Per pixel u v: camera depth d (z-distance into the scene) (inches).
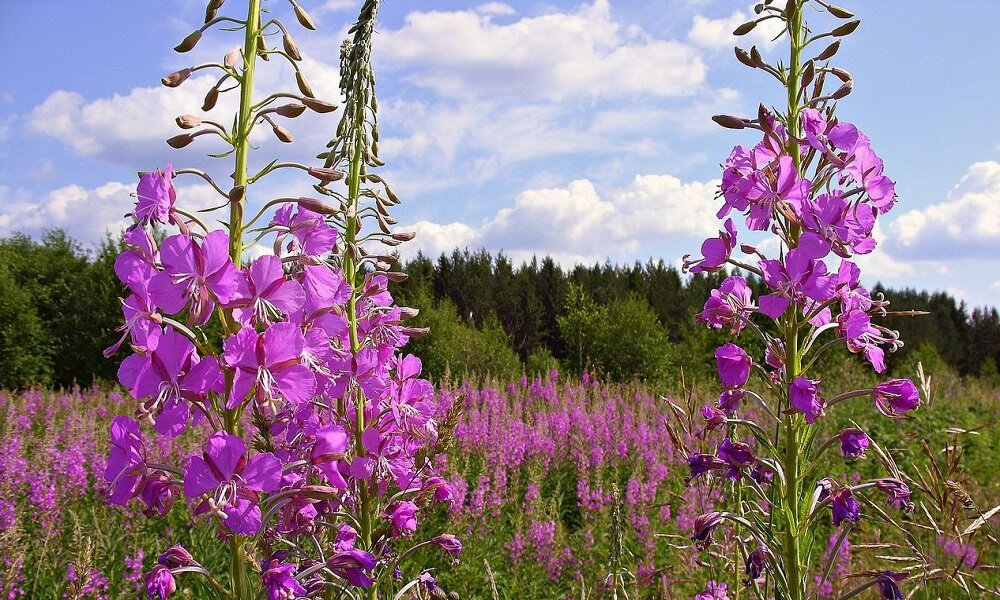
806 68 103.3
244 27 89.9
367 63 125.4
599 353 1141.7
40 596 217.2
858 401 514.9
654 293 2160.4
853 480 318.7
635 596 171.2
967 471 334.3
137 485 85.3
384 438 123.3
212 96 88.0
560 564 254.7
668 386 1050.7
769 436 110.6
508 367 1017.5
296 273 102.0
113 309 1147.9
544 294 2199.8
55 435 377.4
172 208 84.4
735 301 114.6
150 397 82.4
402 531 125.5
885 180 105.2
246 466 82.3
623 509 272.2
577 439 414.0
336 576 105.6
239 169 88.5
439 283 2135.8
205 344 85.7
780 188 102.0
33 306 1192.8
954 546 169.3
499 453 348.5
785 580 102.4
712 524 104.9
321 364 96.0
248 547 89.0
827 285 100.9
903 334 2335.1
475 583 239.9
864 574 108.3
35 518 271.4
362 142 124.3
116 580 227.3
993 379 1269.7
